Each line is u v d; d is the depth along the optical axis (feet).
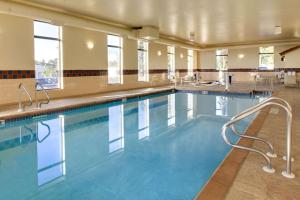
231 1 22.81
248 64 58.44
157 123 20.54
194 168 11.47
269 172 8.77
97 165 12.00
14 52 23.85
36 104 21.98
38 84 24.14
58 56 28.99
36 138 16.57
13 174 11.10
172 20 30.94
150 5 23.94
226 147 14.34
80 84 31.48
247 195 7.32
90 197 9.00
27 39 24.97
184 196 8.98
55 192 9.40
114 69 37.50
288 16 29.25
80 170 11.47
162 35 43.14
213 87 42.04
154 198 8.86
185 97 35.45
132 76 40.78
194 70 62.80
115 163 12.19
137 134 17.37
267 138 12.75
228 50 60.54
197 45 57.72
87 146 14.93
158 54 47.55
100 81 34.58
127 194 9.18
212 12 26.94
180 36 45.29
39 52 26.99
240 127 18.31
